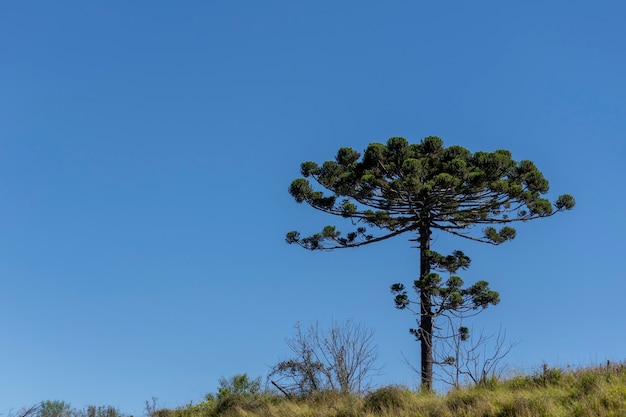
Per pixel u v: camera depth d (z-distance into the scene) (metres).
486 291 23.34
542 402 14.14
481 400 14.79
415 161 22.12
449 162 22.86
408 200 23.12
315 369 18.73
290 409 17.23
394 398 16.23
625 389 13.90
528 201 23.92
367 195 23.81
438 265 24.22
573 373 16.33
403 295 23.62
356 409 16.28
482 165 22.95
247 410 18.45
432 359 22.30
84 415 19.08
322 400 17.59
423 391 17.20
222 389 20.34
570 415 13.38
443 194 23.16
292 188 24.22
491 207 24.28
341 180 23.59
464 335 22.95
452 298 22.72
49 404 18.67
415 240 24.20
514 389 16.08
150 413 19.59
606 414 13.06
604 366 16.39
